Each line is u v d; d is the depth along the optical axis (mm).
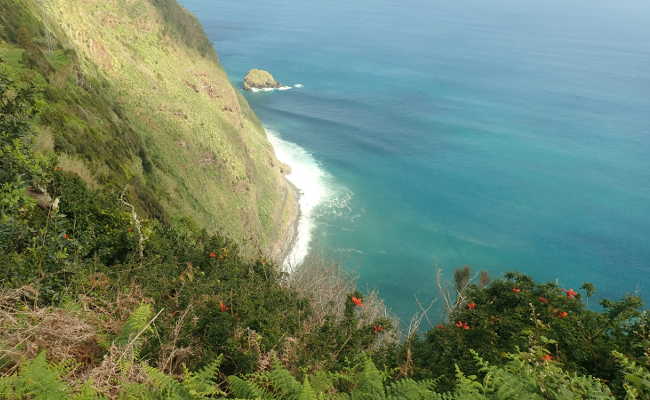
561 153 99500
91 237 6832
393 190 80562
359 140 100188
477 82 152625
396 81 148500
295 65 160250
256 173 70625
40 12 43594
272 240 61125
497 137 106938
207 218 47906
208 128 66500
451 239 66875
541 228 70875
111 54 61938
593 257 63938
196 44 92125
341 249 62844
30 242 4957
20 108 6371
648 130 114312
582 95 142375
